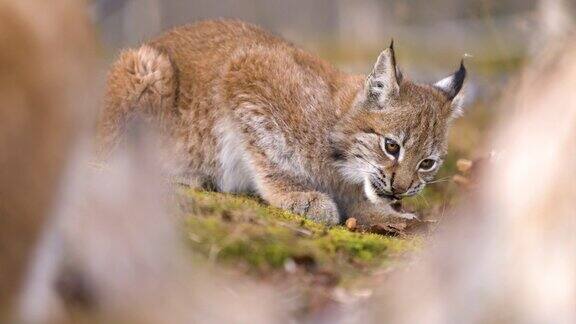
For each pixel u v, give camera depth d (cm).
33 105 832
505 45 2292
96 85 895
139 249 866
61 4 841
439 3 2723
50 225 861
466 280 779
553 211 758
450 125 1484
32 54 824
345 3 2839
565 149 755
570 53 779
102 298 865
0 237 855
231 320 902
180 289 884
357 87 1473
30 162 844
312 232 1301
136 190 867
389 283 953
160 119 1455
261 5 2997
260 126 1451
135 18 2436
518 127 777
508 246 768
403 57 2539
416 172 1431
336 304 1098
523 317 764
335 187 1471
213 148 1473
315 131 1449
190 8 2839
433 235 1280
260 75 1461
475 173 1543
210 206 1284
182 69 1479
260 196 1462
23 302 870
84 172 877
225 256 1183
